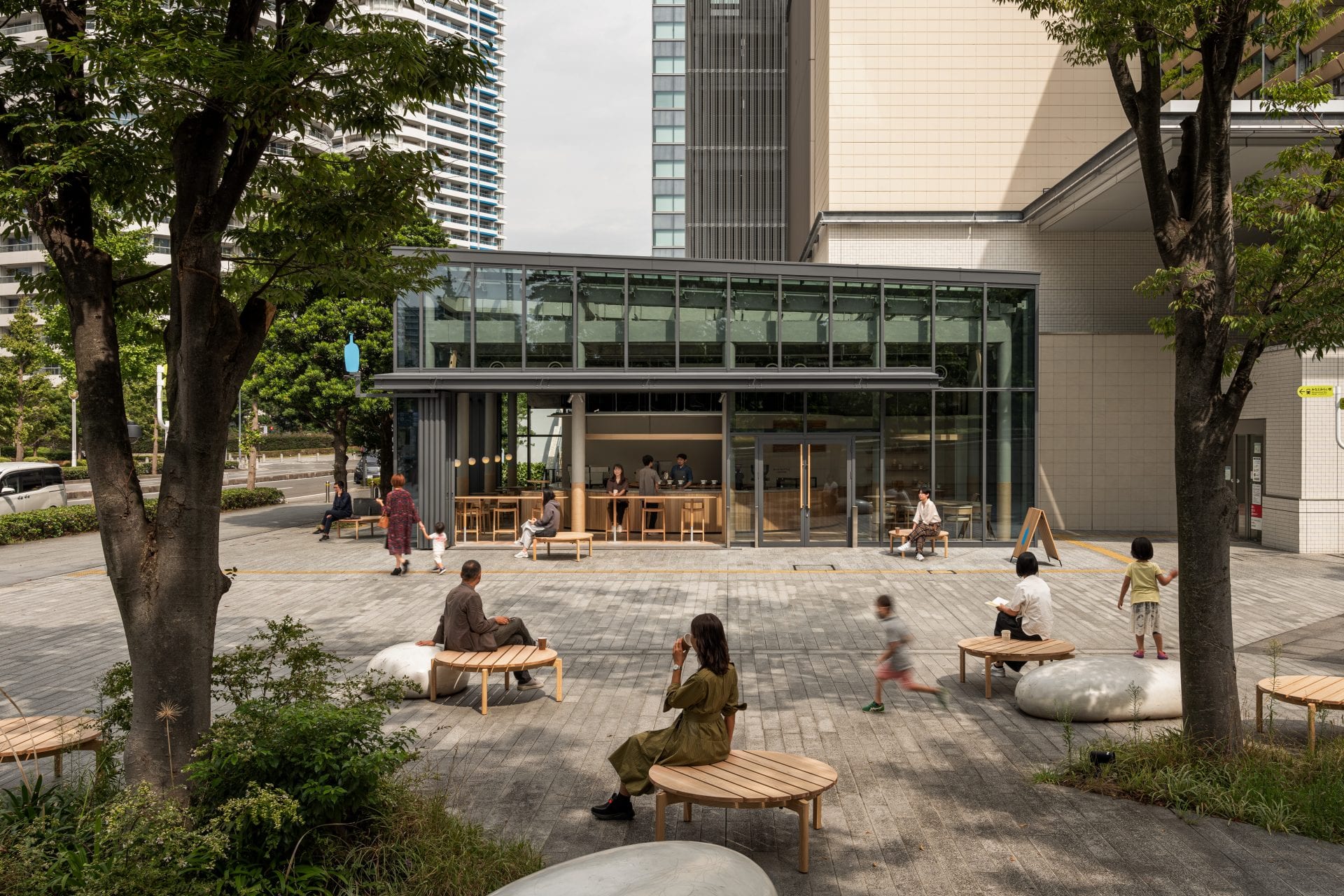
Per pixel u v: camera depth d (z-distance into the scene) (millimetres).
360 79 6023
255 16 5938
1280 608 14031
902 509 22125
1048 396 25531
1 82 5883
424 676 9461
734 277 21922
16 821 5145
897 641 8797
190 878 4633
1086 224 26000
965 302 22266
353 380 28172
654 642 12172
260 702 5559
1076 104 28781
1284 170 7754
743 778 5785
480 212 165750
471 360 21594
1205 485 7066
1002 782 7004
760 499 22016
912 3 29031
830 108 29188
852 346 22125
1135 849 5793
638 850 4316
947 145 29031
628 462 26594
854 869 5551
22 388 50719
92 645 11945
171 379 5773
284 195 6852
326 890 4766
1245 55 7816
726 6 77812
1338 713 8719
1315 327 7129
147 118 5797
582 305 21844
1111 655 11133
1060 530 25531
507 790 6852
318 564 19594
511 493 23875
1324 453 20047
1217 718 7008
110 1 5398
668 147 85938
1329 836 5910
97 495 5504
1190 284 7125
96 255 5828
